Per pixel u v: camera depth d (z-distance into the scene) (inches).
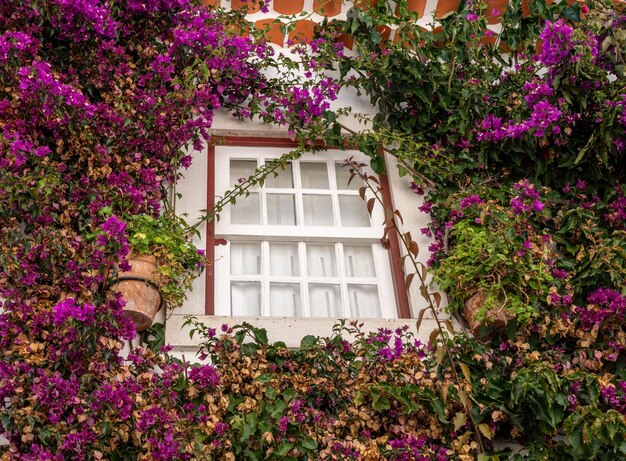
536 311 171.8
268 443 155.3
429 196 198.8
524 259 174.6
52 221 168.2
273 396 160.1
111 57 192.9
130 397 150.7
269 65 206.1
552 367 165.0
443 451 158.2
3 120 175.8
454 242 188.4
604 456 161.3
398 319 178.4
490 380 166.6
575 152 197.3
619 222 190.9
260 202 199.5
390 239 195.3
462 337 171.6
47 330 156.5
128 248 161.9
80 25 189.2
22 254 160.4
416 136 203.9
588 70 195.3
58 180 170.4
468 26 205.5
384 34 215.8
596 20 199.8
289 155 201.0
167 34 201.6
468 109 199.9
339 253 194.5
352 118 209.0
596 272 176.4
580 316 173.5
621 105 189.0
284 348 167.3
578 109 198.2
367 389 162.2
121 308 158.1
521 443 165.9
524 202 183.5
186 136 189.5
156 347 165.3
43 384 148.4
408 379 164.4
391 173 202.2
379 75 206.5
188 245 175.8
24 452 146.3
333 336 173.8
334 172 206.2
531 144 194.4
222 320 171.6
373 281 191.2
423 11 216.4
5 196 165.3
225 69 201.8
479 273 175.6
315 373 164.6
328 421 161.0
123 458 149.9
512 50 215.0
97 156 178.1
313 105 203.6
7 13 187.2
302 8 213.9
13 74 178.5
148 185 181.2
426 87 204.5
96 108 182.9
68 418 147.8
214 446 152.7
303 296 187.0
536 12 212.1
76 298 160.7
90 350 154.3
